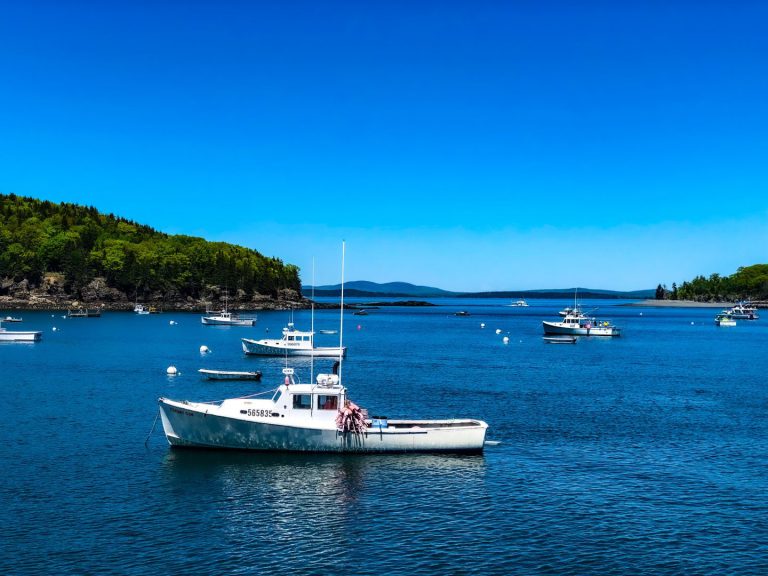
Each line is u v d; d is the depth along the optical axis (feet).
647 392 259.39
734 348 479.00
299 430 154.10
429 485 136.36
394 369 331.57
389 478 140.46
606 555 104.68
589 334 597.93
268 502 125.39
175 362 349.41
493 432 184.03
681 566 101.40
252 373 291.38
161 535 109.40
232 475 140.46
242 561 100.58
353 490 132.67
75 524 113.29
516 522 117.29
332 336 595.06
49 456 152.25
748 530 114.93
